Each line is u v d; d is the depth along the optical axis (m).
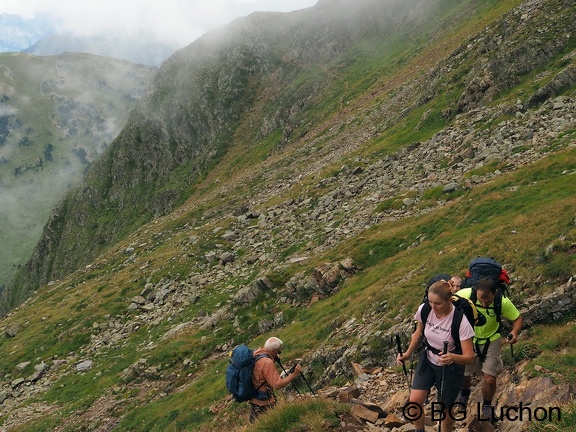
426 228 35.16
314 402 9.97
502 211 29.91
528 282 15.35
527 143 40.59
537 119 43.03
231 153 170.00
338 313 27.64
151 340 45.25
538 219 20.97
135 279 65.56
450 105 63.94
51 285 95.94
